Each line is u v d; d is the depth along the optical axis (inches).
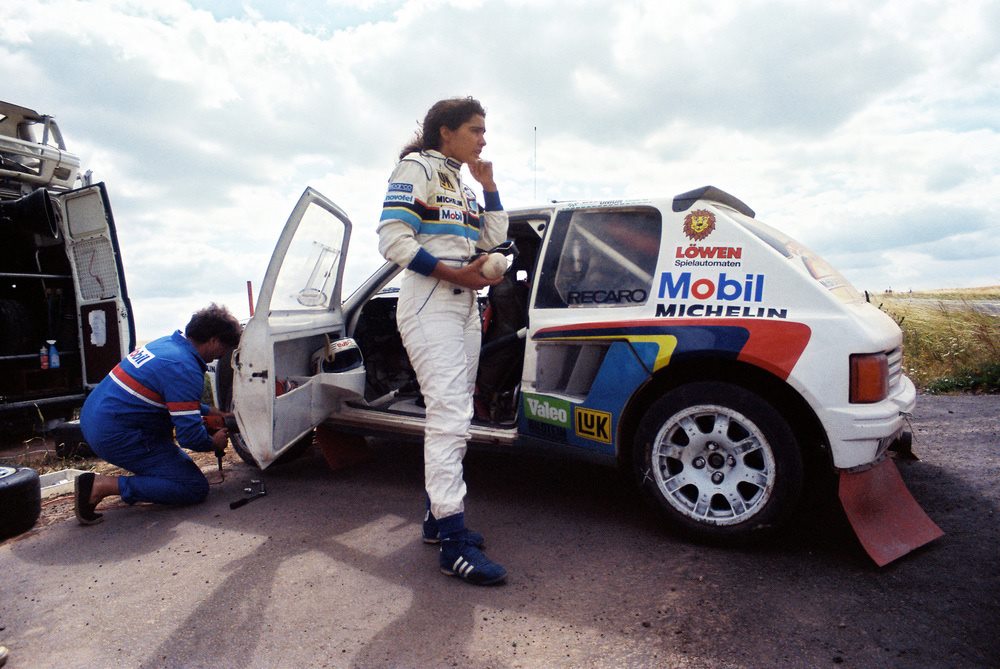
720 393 103.8
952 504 120.8
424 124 104.7
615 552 106.0
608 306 119.4
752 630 81.4
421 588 95.6
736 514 103.7
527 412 125.3
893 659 74.2
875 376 97.5
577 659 76.5
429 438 98.9
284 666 77.1
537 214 132.3
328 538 116.1
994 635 78.2
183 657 79.9
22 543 121.0
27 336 223.8
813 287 103.4
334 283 158.1
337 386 140.3
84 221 223.1
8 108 242.2
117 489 130.6
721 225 111.8
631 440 118.7
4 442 225.9
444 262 98.9
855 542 106.5
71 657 80.9
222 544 115.5
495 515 125.1
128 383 132.2
